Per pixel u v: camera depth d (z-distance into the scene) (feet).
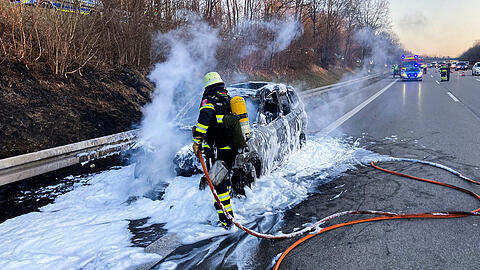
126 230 11.49
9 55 26.50
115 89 33.12
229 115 11.59
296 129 20.66
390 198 13.67
